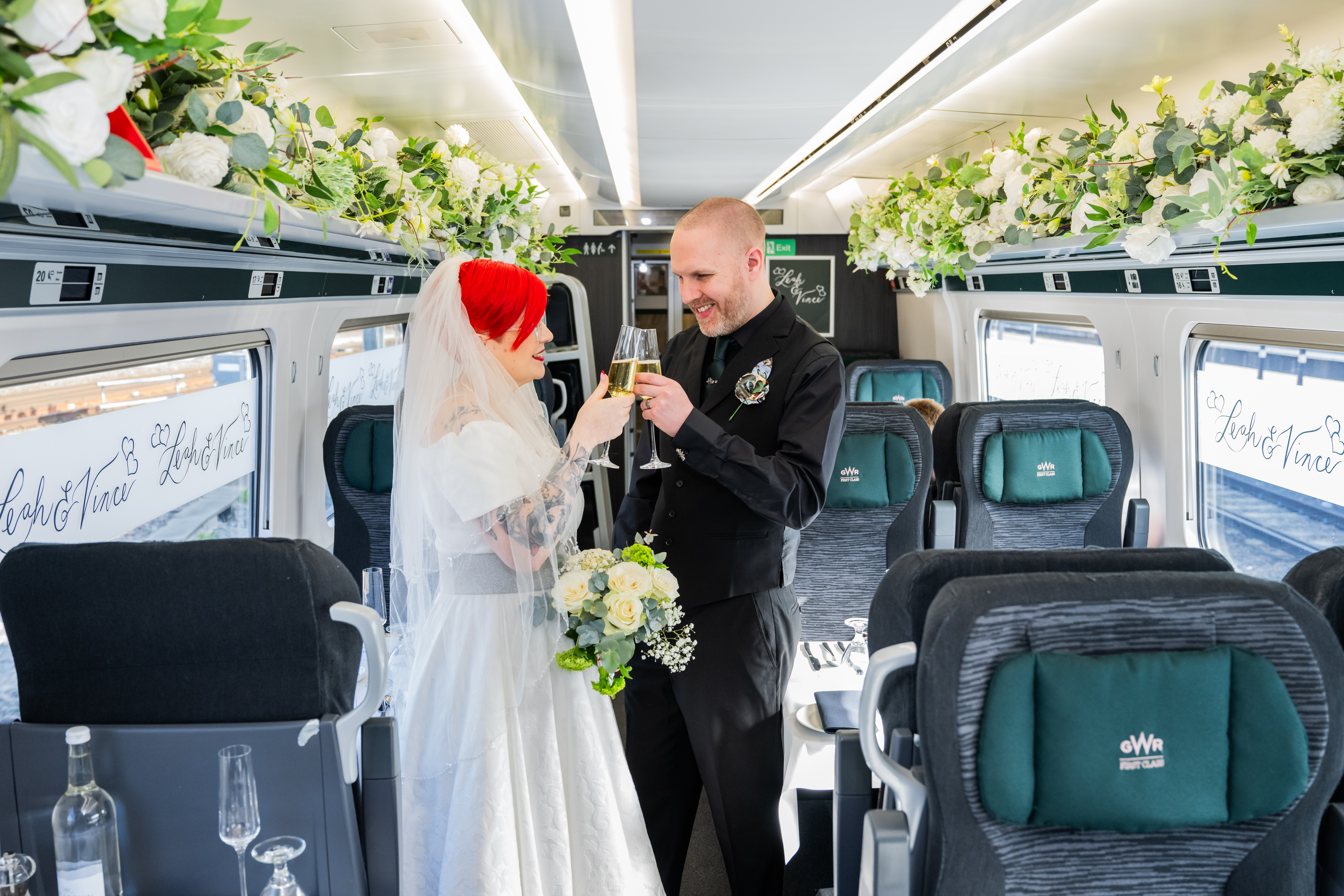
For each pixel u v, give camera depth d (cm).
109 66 112
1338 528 292
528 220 402
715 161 470
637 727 258
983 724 131
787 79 282
